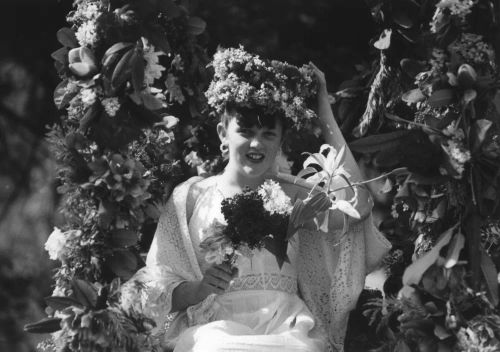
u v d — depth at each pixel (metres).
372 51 6.09
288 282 5.62
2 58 9.95
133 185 5.27
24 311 10.72
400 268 5.98
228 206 5.33
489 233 5.38
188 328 5.52
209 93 5.64
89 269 5.28
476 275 4.96
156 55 5.41
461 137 5.04
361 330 6.12
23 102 10.20
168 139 5.96
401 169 5.16
